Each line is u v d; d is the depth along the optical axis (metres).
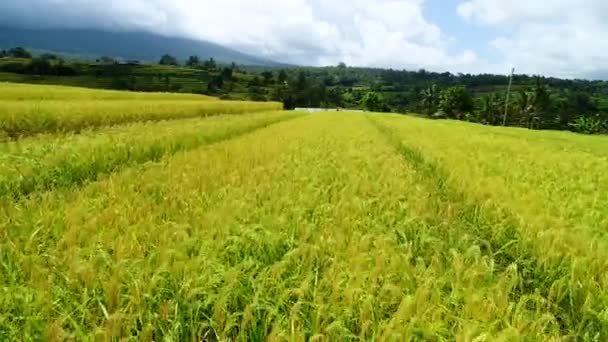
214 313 4.05
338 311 4.08
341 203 7.57
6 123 20.78
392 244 5.94
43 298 3.94
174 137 16.47
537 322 4.17
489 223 8.04
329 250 5.47
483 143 24.28
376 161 13.91
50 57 190.62
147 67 175.75
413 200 8.55
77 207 6.50
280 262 4.84
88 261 4.77
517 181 11.89
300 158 13.41
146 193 7.86
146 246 5.27
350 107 175.75
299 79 169.00
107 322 3.74
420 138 25.44
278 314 3.94
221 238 5.59
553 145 27.81
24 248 5.09
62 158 10.80
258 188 8.36
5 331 3.69
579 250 6.42
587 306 4.90
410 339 3.72
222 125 22.86
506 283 5.12
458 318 3.97
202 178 9.21
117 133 17.00
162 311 4.02
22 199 7.35
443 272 5.13
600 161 19.08
